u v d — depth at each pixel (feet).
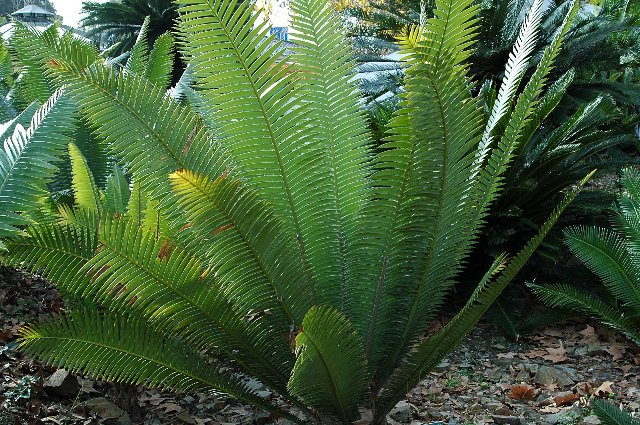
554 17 23.30
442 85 8.33
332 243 9.71
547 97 17.53
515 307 17.95
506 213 17.31
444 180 9.20
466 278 19.27
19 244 8.98
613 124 22.21
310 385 9.31
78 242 9.30
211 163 9.33
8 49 20.67
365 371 9.74
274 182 9.38
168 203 9.25
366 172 9.61
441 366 15.49
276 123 9.05
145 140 9.02
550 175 18.10
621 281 15.07
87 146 15.80
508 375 15.07
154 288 8.95
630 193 16.01
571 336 17.52
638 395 13.79
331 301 10.04
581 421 12.33
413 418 12.56
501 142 9.87
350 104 9.31
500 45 23.66
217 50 8.61
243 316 9.62
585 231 15.58
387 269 9.90
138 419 11.51
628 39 26.63
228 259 8.89
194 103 12.21
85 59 10.29
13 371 11.95
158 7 40.57
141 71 19.62
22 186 8.92
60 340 8.97
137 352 9.39
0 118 17.94
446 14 8.14
